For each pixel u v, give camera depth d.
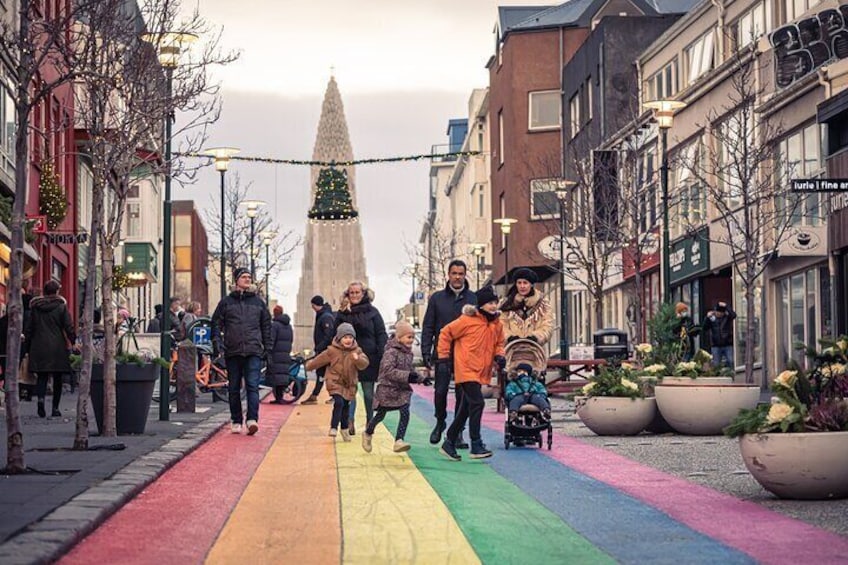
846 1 39.53
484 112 100.81
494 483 15.07
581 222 51.41
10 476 14.07
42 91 15.31
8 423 14.47
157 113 22.19
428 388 48.62
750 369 35.16
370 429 18.77
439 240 110.75
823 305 37.97
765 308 42.38
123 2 22.06
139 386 20.83
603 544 10.76
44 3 36.22
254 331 22.42
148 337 30.55
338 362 20.98
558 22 72.69
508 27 75.69
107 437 20.08
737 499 13.53
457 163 114.38
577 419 27.47
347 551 10.41
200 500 13.20
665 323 24.75
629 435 22.53
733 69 43.09
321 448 19.61
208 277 143.75
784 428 13.19
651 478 15.59
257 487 14.52
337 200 170.00
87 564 9.48
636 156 48.34
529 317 20.67
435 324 19.11
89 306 18.19
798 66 40.59
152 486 14.19
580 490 14.41
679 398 21.89
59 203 41.44
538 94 72.38
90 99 20.11
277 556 10.16
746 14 45.47
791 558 10.00
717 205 37.53
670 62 53.69
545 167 65.81
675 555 10.19
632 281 57.75
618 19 60.62
